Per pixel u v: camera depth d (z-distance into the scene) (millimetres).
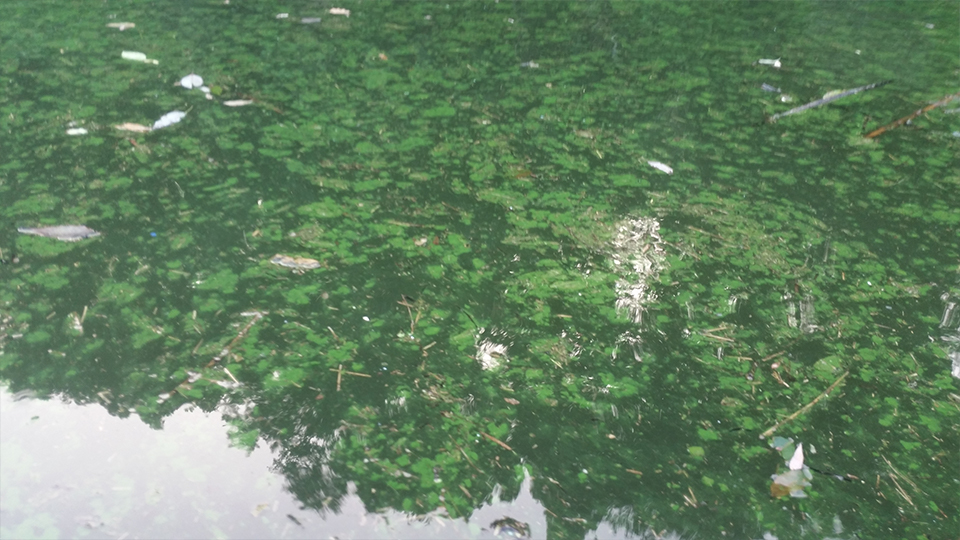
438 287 1708
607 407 1443
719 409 1456
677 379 1515
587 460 1341
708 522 1248
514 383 1481
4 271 1669
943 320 1711
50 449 1309
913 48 3473
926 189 2234
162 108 2418
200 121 2355
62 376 1438
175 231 1834
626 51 3213
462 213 1977
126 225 1844
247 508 1231
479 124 2459
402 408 1412
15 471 1267
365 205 1985
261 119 2395
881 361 1585
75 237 1787
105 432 1344
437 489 1273
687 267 1823
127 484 1260
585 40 3326
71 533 1176
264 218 1905
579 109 2615
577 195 2090
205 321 1578
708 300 1722
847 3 4219
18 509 1208
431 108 2549
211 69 2740
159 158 2137
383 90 2664
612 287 1741
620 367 1532
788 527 1245
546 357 1543
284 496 1252
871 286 1803
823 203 2129
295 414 1392
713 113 2648
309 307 1632
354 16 3453
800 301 1737
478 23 3465
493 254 1825
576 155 2303
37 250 1737
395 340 1562
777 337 1631
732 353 1582
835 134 2547
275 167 2129
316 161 2176
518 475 1305
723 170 2270
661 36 3443
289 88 2631
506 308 1661
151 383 1438
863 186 2232
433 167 2184
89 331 1536
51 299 1604
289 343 1540
